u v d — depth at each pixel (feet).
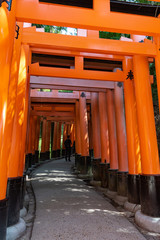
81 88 22.89
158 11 12.23
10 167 10.84
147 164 12.27
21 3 9.53
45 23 9.95
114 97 19.94
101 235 9.77
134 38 16.56
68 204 15.02
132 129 15.43
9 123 9.56
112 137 20.83
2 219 7.85
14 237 9.54
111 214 13.07
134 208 13.89
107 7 10.52
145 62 13.74
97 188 23.13
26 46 13.20
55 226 10.80
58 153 58.75
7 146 8.75
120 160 18.25
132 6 11.94
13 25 8.86
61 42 12.25
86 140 30.45
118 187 17.81
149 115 12.91
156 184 11.78
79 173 31.19
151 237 10.07
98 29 10.58
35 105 39.22
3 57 7.75
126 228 10.73
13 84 10.64
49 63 18.06
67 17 9.89
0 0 7.46
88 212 13.25
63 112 42.88
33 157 40.88
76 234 9.84
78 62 15.85
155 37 12.98
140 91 13.23
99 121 24.76
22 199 13.30
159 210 11.48
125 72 16.06
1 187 8.02
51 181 25.18
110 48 12.57
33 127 41.55
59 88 21.99
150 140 12.53
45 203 15.26
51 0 11.17
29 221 12.14
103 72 16.10
